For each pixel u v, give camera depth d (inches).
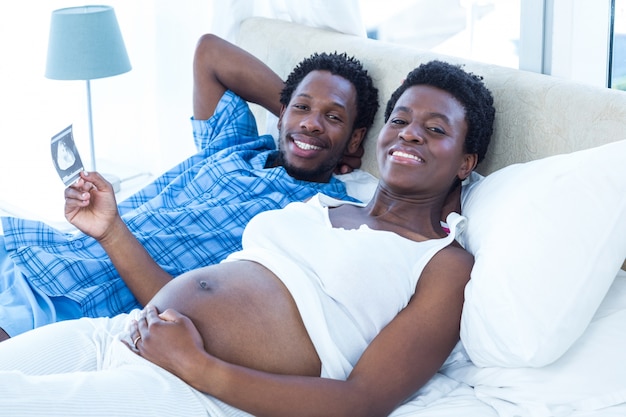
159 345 52.8
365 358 54.9
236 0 98.7
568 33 73.5
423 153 63.4
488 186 63.9
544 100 66.2
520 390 53.7
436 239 62.3
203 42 88.9
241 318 56.5
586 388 52.0
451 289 57.7
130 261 68.0
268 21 96.2
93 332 59.2
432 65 67.4
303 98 79.0
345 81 79.4
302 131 78.4
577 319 51.9
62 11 109.6
